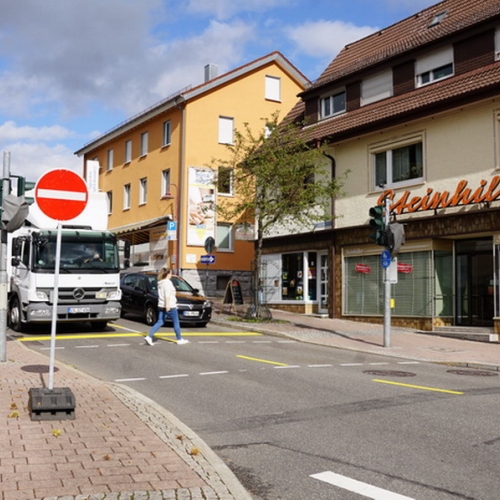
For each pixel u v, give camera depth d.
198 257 32.47
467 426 7.40
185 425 7.02
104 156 42.09
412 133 21.20
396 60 22.97
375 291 22.61
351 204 23.52
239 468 5.75
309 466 5.81
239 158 24.58
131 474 5.17
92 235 17.12
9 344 14.17
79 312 16.62
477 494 5.06
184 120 32.78
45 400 7.00
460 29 20.56
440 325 20.39
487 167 18.77
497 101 18.53
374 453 6.25
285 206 21.70
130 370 11.48
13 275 17.86
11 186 10.99
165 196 31.77
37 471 5.16
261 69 35.19
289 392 9.54
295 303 26.19
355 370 12.14
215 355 13.82
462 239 20.62
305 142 22.38
